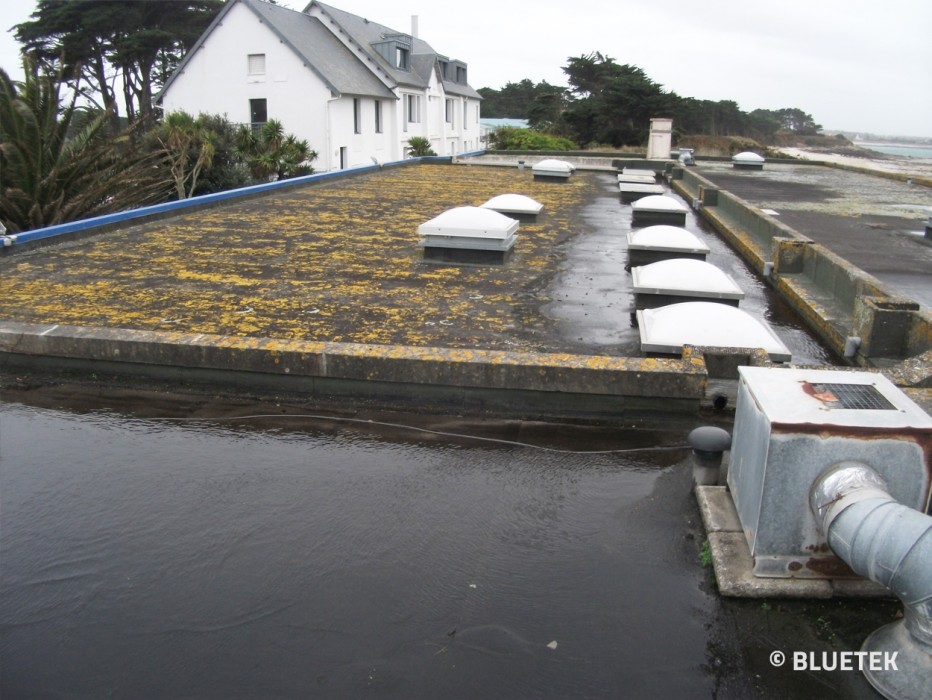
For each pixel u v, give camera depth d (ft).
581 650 8.89
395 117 119.34
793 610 9.44
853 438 8.86
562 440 14.67
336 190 51.83
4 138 37.19
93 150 41.65
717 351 15.47
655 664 8.66
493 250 27.71
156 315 20.44
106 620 9.48
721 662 8.68
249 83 102.37
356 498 12.41
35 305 21.22
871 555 8.05
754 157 82.43
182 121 76.13
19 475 13.17
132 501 12.30
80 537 11.27
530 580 10.21
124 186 43.04
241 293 22.88
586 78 194.39
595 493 12.60
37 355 17.54
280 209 41.50
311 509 12.05
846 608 9.44
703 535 11.18
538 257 29.68
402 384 16.02
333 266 26.89
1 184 38.01
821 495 8.92
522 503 12.28
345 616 9.51
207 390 16.93
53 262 26.81
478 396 15.81
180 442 14.53
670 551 10.80
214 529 11.46
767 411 9.27
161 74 147.64
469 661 8.73
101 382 17.38
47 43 136.05
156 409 16.10
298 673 8.56
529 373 15.40
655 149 96.68
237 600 9.84
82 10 133.80
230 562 10.65
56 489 12.69
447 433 14.99
